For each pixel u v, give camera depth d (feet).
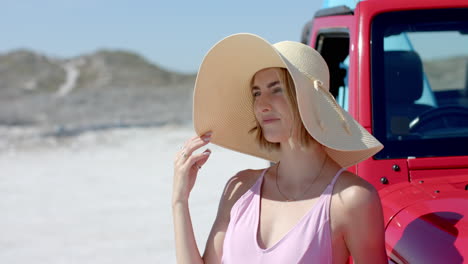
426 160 8.33
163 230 22.00
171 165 37.45
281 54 6.82
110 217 24.47
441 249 6.02
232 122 8.30
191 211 24.18
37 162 40.75
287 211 6.87
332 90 12.30
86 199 28.22
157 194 28.66
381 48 9.17
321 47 12.16
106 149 46.47
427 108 10.23
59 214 25.44
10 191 30.96
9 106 87.71
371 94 8.91
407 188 7.85
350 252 6.65
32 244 20.92
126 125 60.39
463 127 9.73
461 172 8.23
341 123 7.00
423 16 9.35
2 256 19.69
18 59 429.79
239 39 7.20
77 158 42.37
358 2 9.59
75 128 58.75
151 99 93.76
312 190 6.91
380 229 6.52
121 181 32.68
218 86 7.94
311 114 6.85
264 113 7.32
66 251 19.88
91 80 388.37
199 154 7.80
